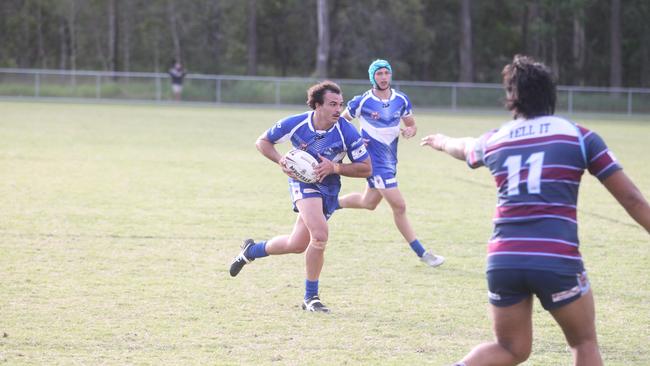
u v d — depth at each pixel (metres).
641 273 31.55
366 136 32.84
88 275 29.47
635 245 36.97
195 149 74.81
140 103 156.75
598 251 35.56
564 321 15.99
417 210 45.78
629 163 71.69
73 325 23.52
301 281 29.45
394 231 39.53
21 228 37.44
